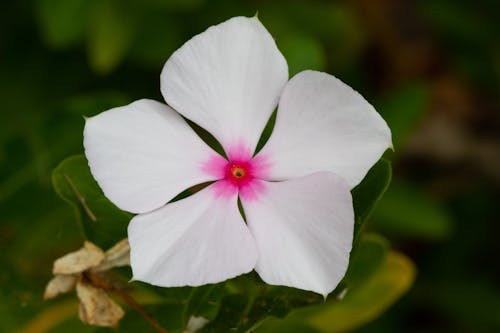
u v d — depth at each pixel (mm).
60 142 259
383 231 314
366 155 212
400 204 308
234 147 219
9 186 260
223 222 214
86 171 225
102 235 226
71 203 226
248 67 215
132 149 211
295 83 214
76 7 293
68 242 259
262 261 212
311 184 211
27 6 315
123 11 297
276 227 214
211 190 217
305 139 216
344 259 208
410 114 297
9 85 314
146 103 214
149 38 302
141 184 211
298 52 238
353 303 254
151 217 211
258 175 219
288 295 224
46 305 251
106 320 223
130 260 213
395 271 255
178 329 232
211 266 210
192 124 274
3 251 259
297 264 211
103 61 293
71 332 245
